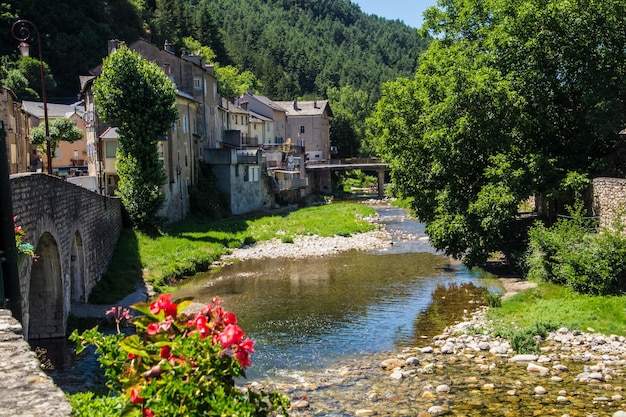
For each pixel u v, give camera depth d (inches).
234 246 1731.1
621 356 655.8
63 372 661.3
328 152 4672.7
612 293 874.1
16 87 3147.1
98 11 4055.1
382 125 1304.1
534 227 1135.0
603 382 578.9
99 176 1990.7
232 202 2519.7
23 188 599.5
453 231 1159.0
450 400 548.4
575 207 1032.8
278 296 1085.8
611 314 786.2
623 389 557.6
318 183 3794.3
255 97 4013.3
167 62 2466.8
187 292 1145.4
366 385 607.5
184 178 2235.5
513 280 1114.7
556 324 767.7
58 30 3715.6
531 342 695.7
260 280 1258.0
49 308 783.1
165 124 1699.1
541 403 530.6
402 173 1268.5
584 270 898.7
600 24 1167.0
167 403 185.2
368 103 5718.5
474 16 1360.7
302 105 4566.9
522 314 842.2
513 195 1114.7
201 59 2628.0
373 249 1641.2
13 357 223.8
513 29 1201.4
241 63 6382.9
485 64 1228.5
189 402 186.4
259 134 3833.7
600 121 1156.5
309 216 2373.3
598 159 1242.6
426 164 1259.8
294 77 7332.7
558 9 1153.4
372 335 809.5
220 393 188.7
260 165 2743.6
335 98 5954.7
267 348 762.8
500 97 1121.4
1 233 396.2
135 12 4434.1
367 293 1080.2
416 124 1254.3
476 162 1209.4
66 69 3619.6
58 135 2486.5
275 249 1699.1
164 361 193.2
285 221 2213.3
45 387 196.2
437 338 770.8
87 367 679.1
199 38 5762.8
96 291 1039.6
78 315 874.8
